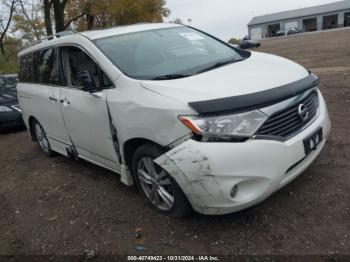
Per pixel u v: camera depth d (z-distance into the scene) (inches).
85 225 144.8
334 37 989.2
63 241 136.6
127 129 134.6
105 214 150.2
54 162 224.7
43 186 189.8
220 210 115.3
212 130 110.6
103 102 145.2
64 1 935.7
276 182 116.2
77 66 167.5
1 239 144.4
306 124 127.2
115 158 153.6
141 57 152.0
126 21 1200.8
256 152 111.5
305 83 129.6
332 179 147.7
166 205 138.1
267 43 1301.7
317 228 121.0
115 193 166.9
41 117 210.2
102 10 1099.9
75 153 191.5
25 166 227.6
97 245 130.9
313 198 137.0
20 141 293.1
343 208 128.9
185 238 126.6
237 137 110.7
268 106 115.0
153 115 122.4
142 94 129.4
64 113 177.0
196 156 111.3
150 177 138.9
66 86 178.2
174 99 118.6
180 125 114.7
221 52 170.2
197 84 124.3
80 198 167.9
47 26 936.9
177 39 171.8
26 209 167.2
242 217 132.6
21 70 239.0
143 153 134.3
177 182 119.0
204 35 187.8
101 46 155.1
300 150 120.7
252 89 117.1
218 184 110.6
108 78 145.9
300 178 151.7
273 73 132.3
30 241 139.9
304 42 989.2
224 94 114.5
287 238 118.5
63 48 178.1
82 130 167.2
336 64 449.4
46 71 197.8
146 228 135.7
